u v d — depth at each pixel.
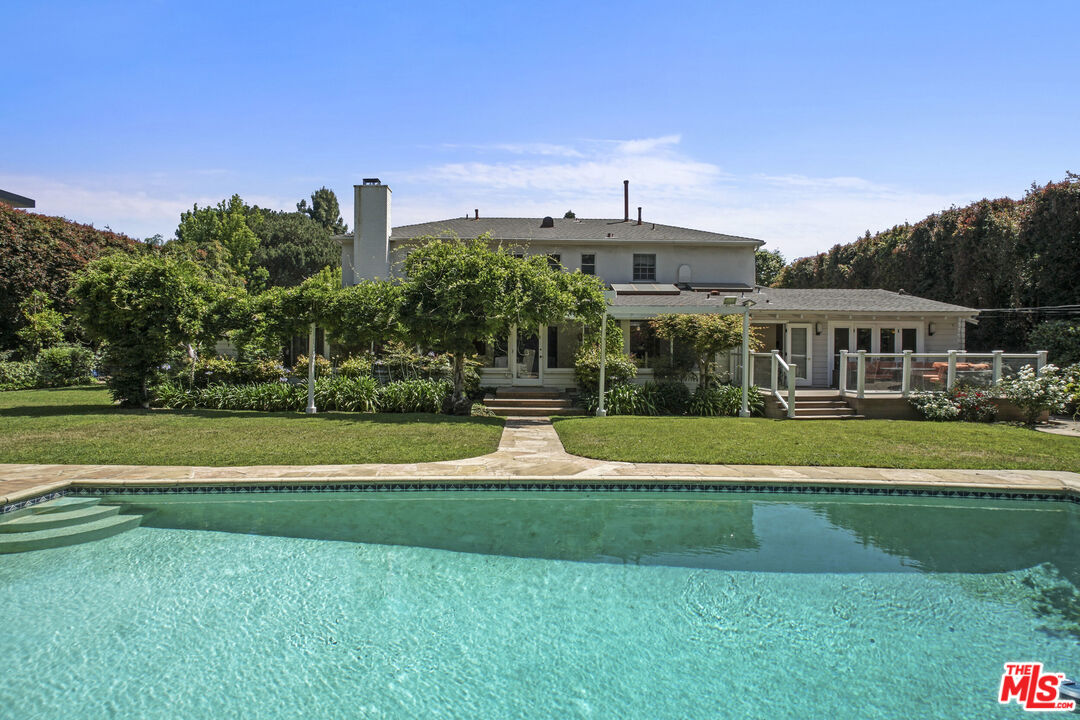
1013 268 23.08
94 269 14.51
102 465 8.71
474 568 6.11
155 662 4.37
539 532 7.12
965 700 3.97
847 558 6.41
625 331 19.73
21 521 6.94
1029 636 4.83
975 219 24.67
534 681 4.18
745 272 24.48
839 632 4.88
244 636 4.75
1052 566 6.23
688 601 5.42
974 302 25.30
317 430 11.68
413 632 4.87
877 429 13.11
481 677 4.23
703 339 16.75
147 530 6.97
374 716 3.79
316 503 8.02
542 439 11.82
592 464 9.45
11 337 24.50
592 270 24.06
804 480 8.61
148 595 5.40
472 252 15.16
